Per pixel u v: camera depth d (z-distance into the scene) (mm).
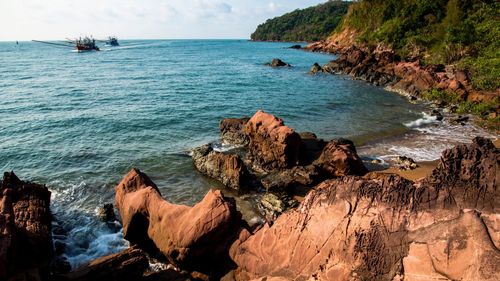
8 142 22531
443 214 6969
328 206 8133
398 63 50688
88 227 13312
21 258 9469
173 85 46156
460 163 7590
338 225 7715
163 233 10398
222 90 42312
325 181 15227
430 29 62625
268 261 8500
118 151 21078
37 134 24234
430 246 6727
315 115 29875
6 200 11086
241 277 8938
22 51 126000
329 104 34000
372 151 20438
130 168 18641
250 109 32125
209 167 17547
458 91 33125
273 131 17656
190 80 50938
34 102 34250
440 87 35906
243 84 47031
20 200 12414
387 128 25578
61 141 22859
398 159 18516
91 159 19875
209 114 30297
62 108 31828
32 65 71875
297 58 89500
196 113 30516
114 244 12414
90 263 9898
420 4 66438
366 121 27703
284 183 15672
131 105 33438
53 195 15789
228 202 9930
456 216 6832
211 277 9758
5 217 9141
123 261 9555
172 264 10625
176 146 22031
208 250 9547
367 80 49312
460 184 7246
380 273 6918
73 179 17422
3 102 34000
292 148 17453
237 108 32500
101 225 13438
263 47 153500
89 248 12148
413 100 35594
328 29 165000
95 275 9094
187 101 35656
